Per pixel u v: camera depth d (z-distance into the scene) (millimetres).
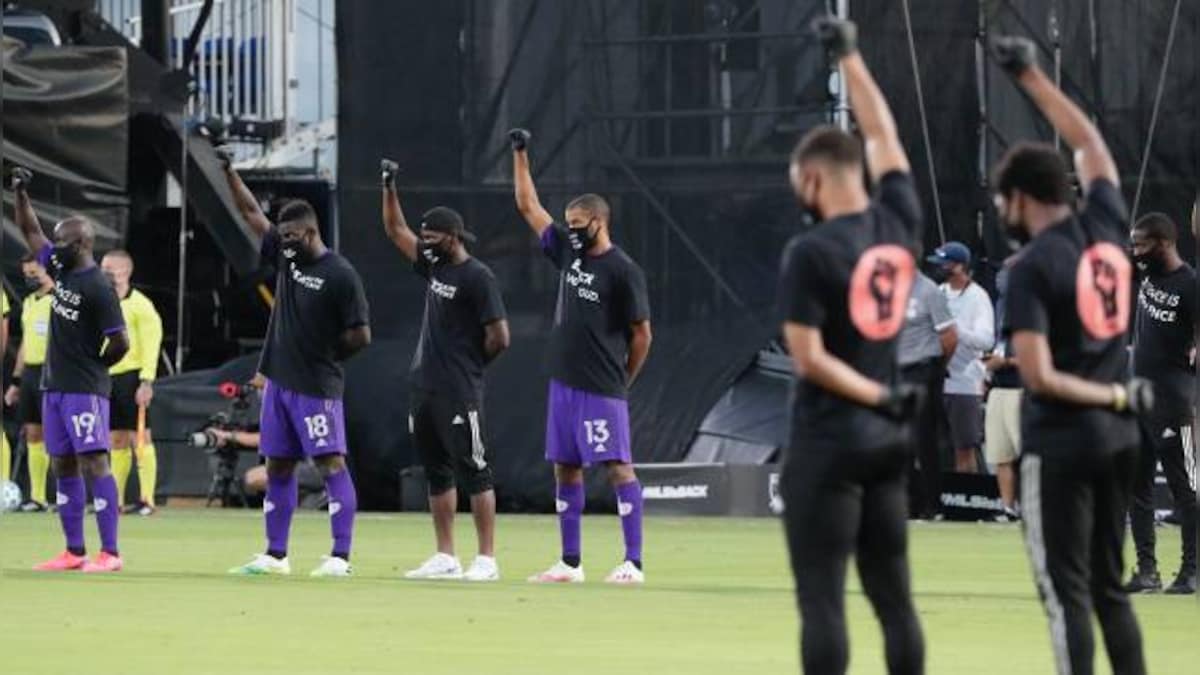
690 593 44719
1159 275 44531
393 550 56938
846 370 24219
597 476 71625
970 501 67312
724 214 72562
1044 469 26344
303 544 59281
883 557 25000
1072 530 26312
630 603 42594
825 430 24359
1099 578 27094
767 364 72562
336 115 74812
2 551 56156
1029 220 26469
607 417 46719
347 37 74688
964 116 72062
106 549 49719
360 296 47625
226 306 82625
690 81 72812
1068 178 26609
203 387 74938
